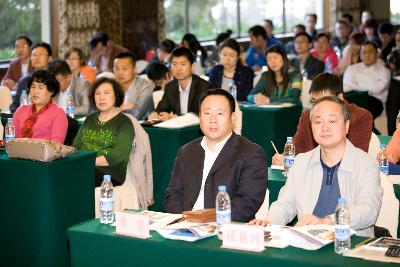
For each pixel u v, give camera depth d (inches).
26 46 371.9
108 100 208.5
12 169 175.3
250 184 150.9
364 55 364.8
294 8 689.0
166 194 158.2
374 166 140.6
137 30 480.1
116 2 460.8
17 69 373.7
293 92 303.6
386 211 148.9
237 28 621.0
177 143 238.7
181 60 264.5
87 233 132.1
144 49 486.0
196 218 134.3
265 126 289.3
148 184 215.5
